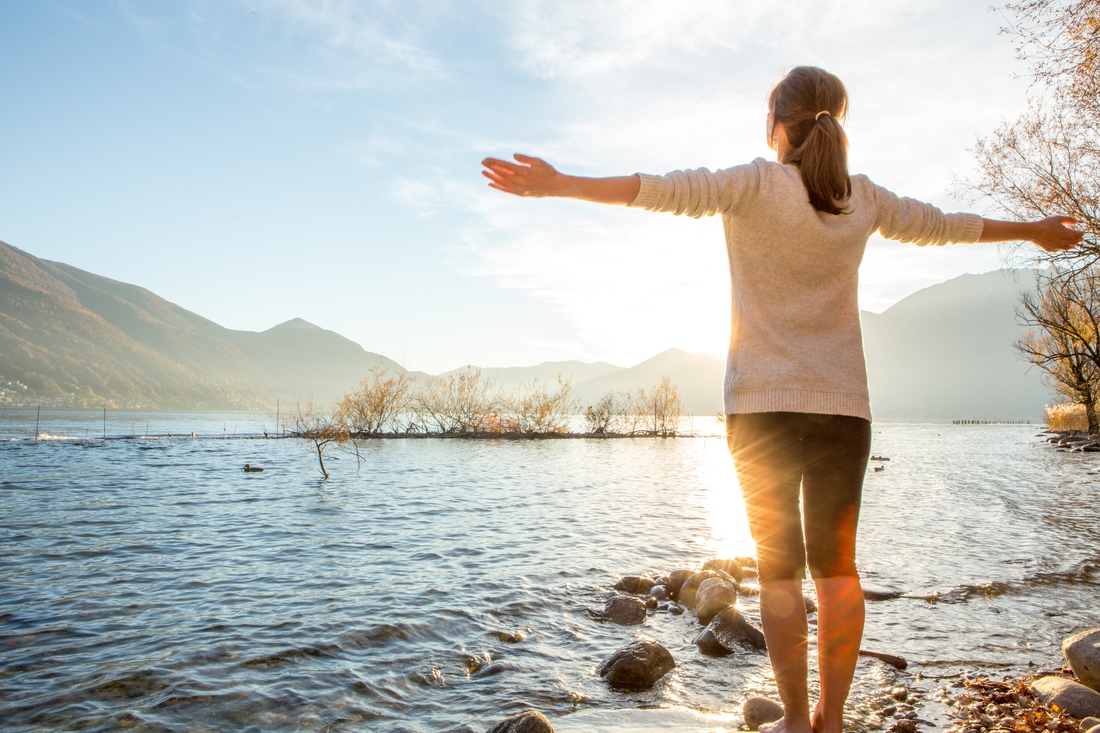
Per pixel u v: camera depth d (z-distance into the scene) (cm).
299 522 931
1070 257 762
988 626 452
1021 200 777
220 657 389
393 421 3625
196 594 540
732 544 777
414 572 621
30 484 1430
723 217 191
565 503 1155
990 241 213
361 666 376
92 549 738
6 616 477
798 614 176
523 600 524
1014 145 773
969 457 2512
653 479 1620
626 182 164
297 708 317
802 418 171
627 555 708
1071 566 640
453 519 963
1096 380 3102
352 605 505
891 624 458
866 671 362
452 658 391
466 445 3084
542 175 159
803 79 184
